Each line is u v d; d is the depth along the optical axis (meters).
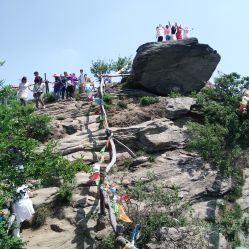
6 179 12.16
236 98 19.94
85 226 13.97
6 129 12.62
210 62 21.95
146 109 19.72
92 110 20.08
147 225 13.73
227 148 18.16
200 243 13.37
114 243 13.05
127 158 17.33
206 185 16.52
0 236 11.31
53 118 19.42
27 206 13.30
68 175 13.04
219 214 15.79
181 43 21.67
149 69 21.58
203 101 19.78
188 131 18.48
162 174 16.61
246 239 15.05
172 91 21.58
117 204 13.41
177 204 14.43
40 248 13.30
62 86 22.64
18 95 20.66
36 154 12.74
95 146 17.41
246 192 16.81
